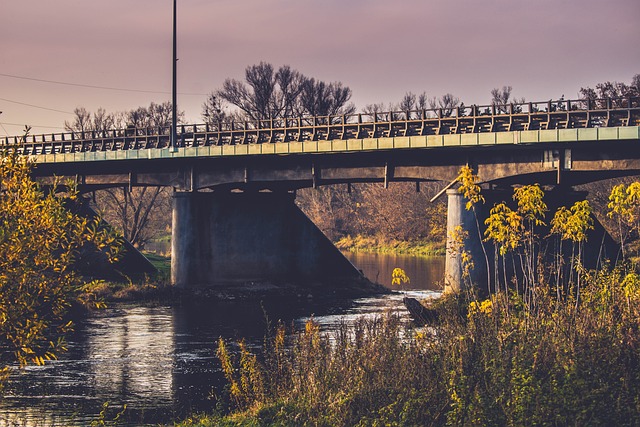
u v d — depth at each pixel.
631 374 20.66
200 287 69.19
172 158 69.88
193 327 51.78
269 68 118.38
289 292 69.06
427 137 56.47
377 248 133.75
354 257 115.69
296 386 24.27
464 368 21.03
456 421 19.50
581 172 53.78
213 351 43.12
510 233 26.39
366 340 24.53
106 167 75.69
